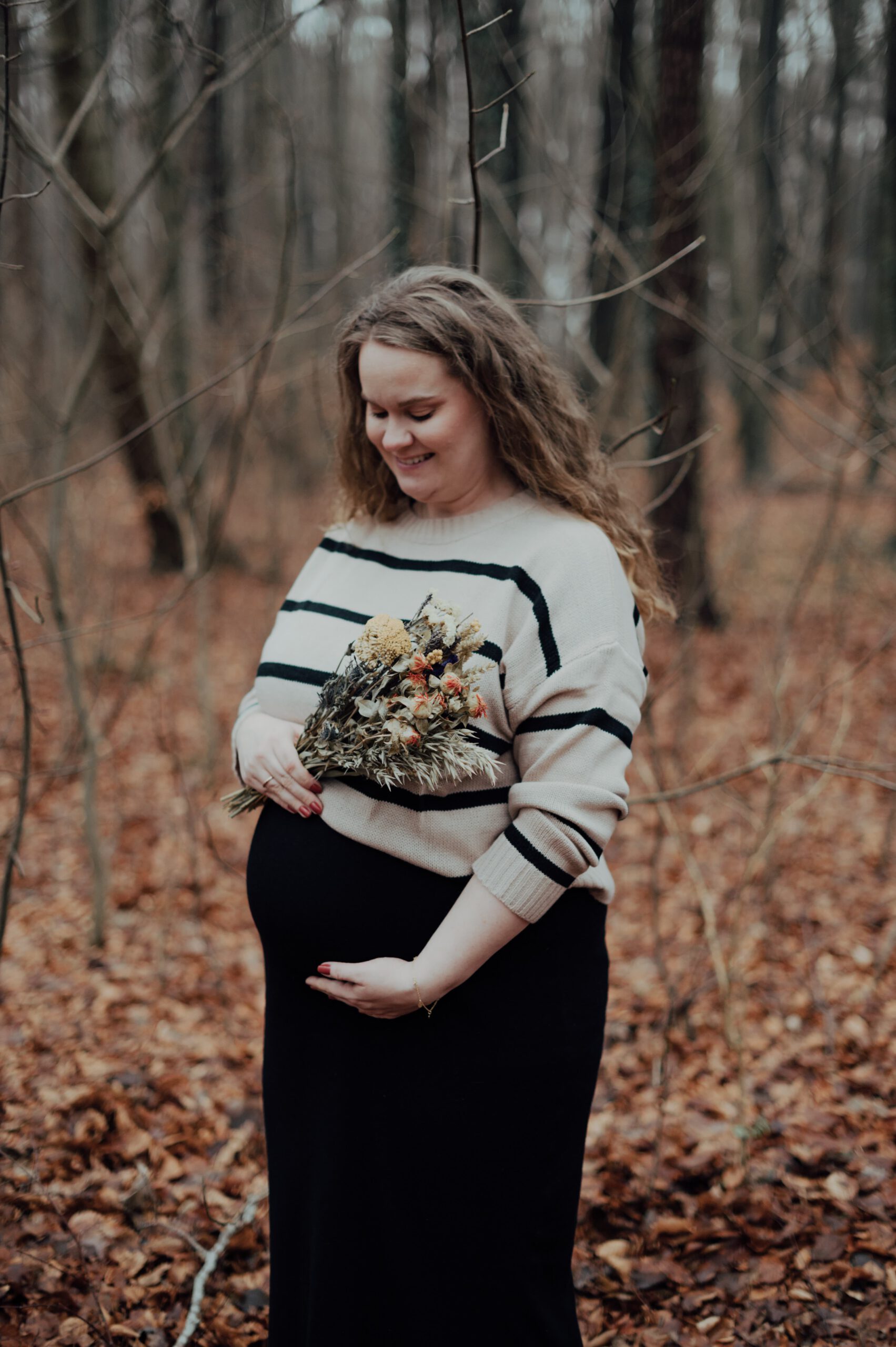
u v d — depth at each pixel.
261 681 1.51
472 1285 1.39
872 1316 1.81
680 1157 2.27
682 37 3.30
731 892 3.62
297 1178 1.43
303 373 4.34
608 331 6.96
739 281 8.98
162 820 4.35
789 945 3.27
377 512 1.55
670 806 4.31
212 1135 2.39
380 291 1.41
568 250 4.01
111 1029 2.84
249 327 5.48
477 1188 1.36
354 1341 1.40
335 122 6.55
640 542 1.54
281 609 1.59
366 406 1.48
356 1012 1.36
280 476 6.62
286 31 2.50
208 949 3.19
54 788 4.57
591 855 1.25
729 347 3.87
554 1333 1.42
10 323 5.38
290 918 1.38
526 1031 1.34
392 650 1.25
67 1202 2.11
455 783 1.31
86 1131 2.33
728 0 4.32
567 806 1.24
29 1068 2.61
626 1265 1.97
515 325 1.40
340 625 1.46
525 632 1.32
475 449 1.39
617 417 4.78
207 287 5.94
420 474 1.38
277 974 1.44
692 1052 2.69
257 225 6.64
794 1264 1.94
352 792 1.35
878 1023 2.78
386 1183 1.36
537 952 1.35
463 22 1.66
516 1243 1.39
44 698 5.39
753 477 12.09
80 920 3.52
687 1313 1.87
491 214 5.79
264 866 1.43
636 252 4.42
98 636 6.21
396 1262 1.38
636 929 3.49
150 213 4.94
